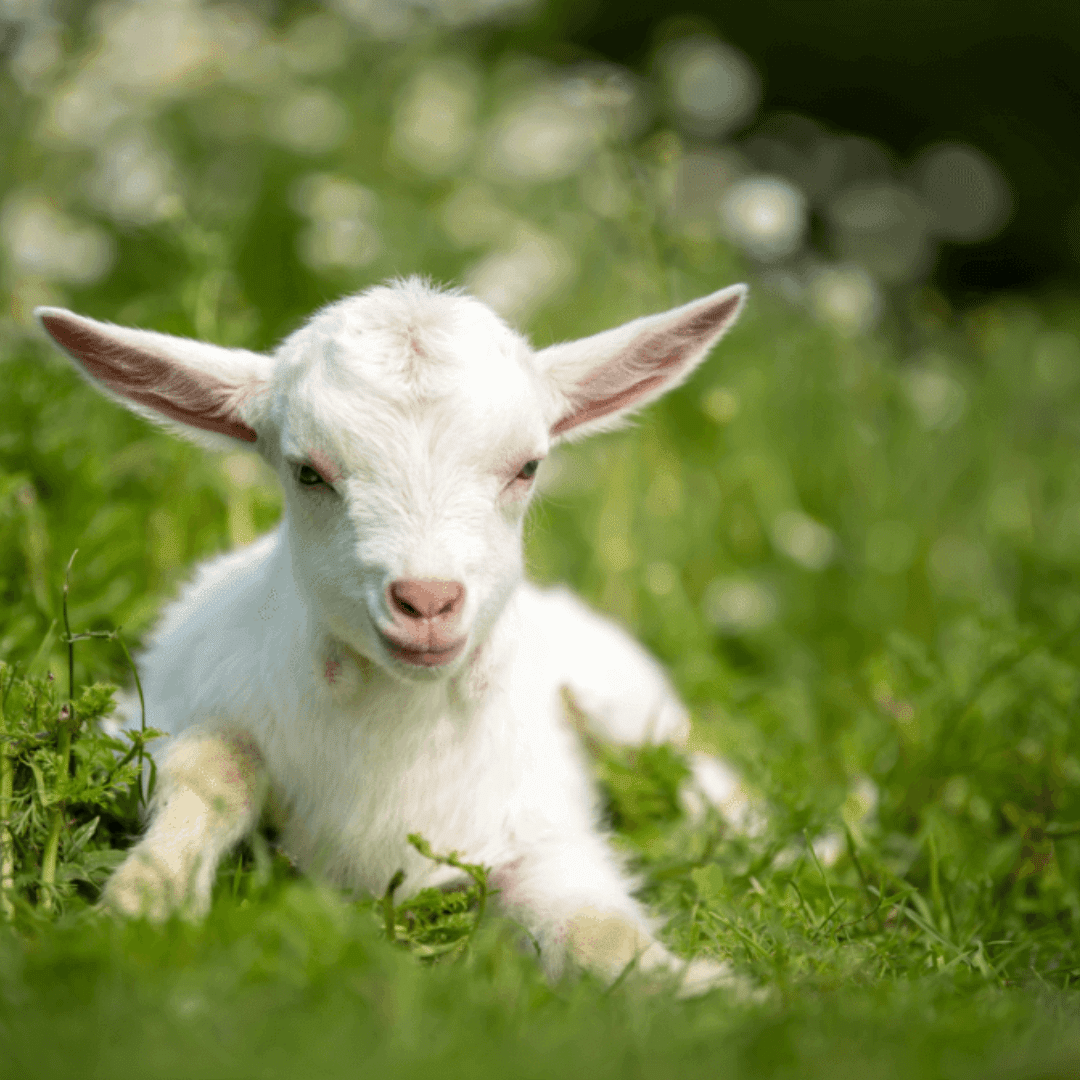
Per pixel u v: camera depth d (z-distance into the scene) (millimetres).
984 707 7258
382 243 11750
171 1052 3512
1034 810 6578
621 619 9234
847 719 8258
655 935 5207
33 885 4812
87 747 4832
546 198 12727
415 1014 3822
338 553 4867
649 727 6719
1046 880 6121
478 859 5434
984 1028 4113
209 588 6215
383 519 4754
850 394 11602
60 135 12148
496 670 5379
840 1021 4070
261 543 6457
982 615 7816
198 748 5273
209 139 12781
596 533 9703
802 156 19531
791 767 6902
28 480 6750
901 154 22094
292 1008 3838
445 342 4922
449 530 4738
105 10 13297
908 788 6871
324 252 11477
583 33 21625
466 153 13195
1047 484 11688
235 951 4102
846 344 11914
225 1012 3746
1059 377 13195
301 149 12617
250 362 5391
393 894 5148
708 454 11086
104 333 5262
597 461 10531
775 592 10234
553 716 6176
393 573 4668
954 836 6379
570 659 6883
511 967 4352
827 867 6211
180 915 4293
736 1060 3732
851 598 10242
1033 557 10414
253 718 5383
